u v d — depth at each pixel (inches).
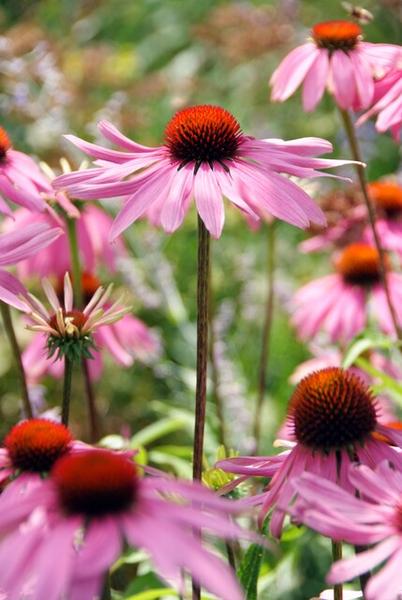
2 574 30.4
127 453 34.6
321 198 52.7
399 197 51.2
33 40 67.1
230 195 36.0
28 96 61.3
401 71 41.3
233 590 29.8
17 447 34.7
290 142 37.5
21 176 40.3
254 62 83.8
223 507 31.6
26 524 31.3
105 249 49.2
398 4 73.9
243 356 63.3
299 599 47.1
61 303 48.4
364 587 34.1
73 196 36.2
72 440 35.3
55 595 29.8
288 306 59.4
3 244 36.4
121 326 48.8
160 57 95.2
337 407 35.0
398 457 35.1
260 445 55.4
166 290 57.4
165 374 53.9
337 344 53.3
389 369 49.3
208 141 36.9
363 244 51.4
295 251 71.7
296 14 81.1
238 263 64.4
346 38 42.4
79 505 31.2
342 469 34.8
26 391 41.0
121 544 30.8
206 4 98.4
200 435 36.2
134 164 37.1
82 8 91.3
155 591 39.3
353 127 42.8
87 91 72.9
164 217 35.8
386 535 32.3
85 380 43.5
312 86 42.1
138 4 99.3
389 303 44.0
